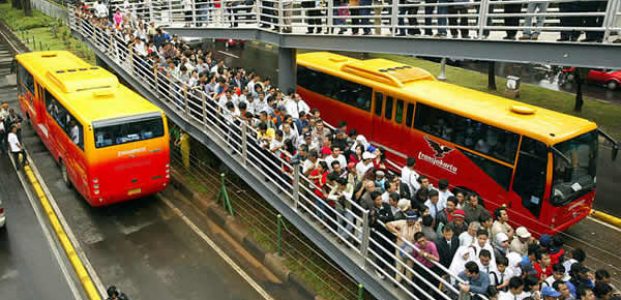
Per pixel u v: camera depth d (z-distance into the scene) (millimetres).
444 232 7891
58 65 16438
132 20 19547
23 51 30562
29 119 18766
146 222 12859
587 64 10562
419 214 8750
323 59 17656
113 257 11359
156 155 12680
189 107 13719
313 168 10062
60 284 10516
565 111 21094
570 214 11008
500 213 8789
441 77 25703
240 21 17891
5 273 10758
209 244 11898
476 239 7723
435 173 13344
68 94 13477
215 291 10250
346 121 16234
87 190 12383
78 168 12727
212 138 12859
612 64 10234
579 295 7211
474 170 12219
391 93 14242
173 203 13820
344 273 10070
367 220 8328
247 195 13484
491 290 6980
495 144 11602
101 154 11914
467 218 9203
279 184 11070
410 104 13719
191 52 16047
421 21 15805
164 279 10617
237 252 11570
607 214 13000
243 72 14828
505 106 12375
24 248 11703
